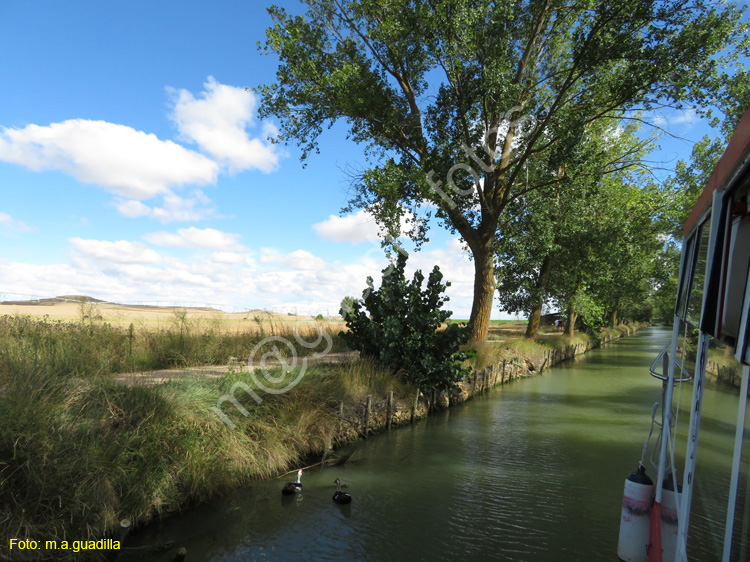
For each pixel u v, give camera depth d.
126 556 5.38
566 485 8.12
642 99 17.03
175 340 14.02
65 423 5.80
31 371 6.95
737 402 2.54
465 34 16.47
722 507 2.85
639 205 28.31
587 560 5.63
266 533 6.09
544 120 18.52
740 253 2.72
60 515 4.96
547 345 29.28
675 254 35.16
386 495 7.47
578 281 28.59
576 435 11.62
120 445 6.02
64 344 10.33
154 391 7.34
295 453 8.47
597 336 46.91
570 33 19.06
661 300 52.16
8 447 5.11
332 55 19.17
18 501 4.89
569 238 26.06
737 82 16.19
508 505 7.21
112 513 5.48
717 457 2.99
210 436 7.18
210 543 5.76
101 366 8.84
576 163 17.73
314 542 5.89
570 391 18.67
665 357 5.54
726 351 2.81
